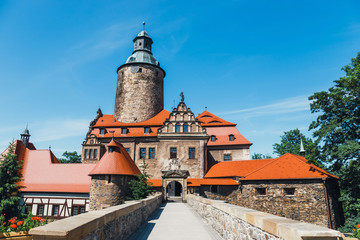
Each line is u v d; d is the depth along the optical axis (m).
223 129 43.84
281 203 26.58
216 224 10.66
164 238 8.98
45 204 32.00
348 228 20.70
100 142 42.53
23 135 48.22
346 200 23.80
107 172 29.08
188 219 14.34
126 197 29.14
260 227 5.30
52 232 4.04
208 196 33.31
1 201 23.69
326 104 26.38
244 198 29.36
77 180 34.03
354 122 24.64
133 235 9.40
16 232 8.64
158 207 23.14
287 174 27.23
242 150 41.03
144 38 52.19
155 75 50.41
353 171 23.11
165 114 47.47
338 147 23.34
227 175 34.44
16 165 26.17
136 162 39.75
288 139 54.16
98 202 28.61
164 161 37.78
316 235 3.73
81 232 4.56
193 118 39.41
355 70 24.48
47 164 37.00
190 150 38.06
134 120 46.16
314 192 25.27
